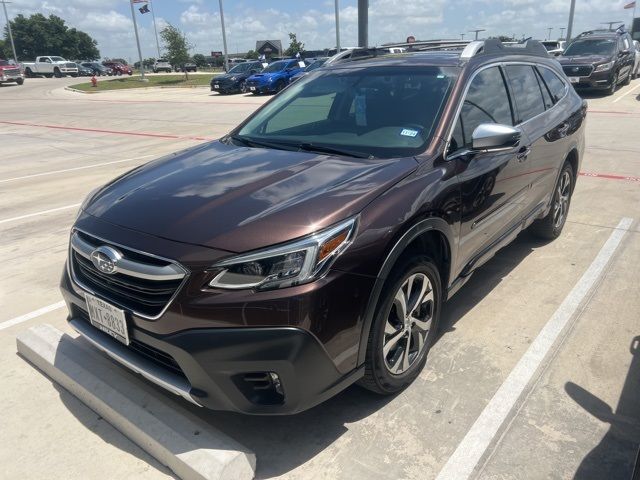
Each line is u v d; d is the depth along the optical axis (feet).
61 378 10.05
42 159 34.76
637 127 36.27
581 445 8.31
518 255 15.66
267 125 12.57
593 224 18.10
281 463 8.19
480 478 7.79
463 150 10.48
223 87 86.17
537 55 15.52
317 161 9.95
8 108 74.90
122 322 8.00
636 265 14.75
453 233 9.94
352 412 9.21
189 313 7.34
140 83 128.06
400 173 9.14
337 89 12.48
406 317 9.16
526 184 13.10
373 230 8.06
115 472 8.11
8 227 19.95
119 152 36.55
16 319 12.80
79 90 112.88
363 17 29.86
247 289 7.27
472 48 12.24
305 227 7.61
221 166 10.17
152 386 9.71
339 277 7.61
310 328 7.33
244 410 7.59
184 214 8.25
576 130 16.16
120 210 8.81
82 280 8.89
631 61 64.23
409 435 8.66
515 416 8.99
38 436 8.89
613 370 10.13
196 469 7.64
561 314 12.22
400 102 11.25
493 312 12.39
